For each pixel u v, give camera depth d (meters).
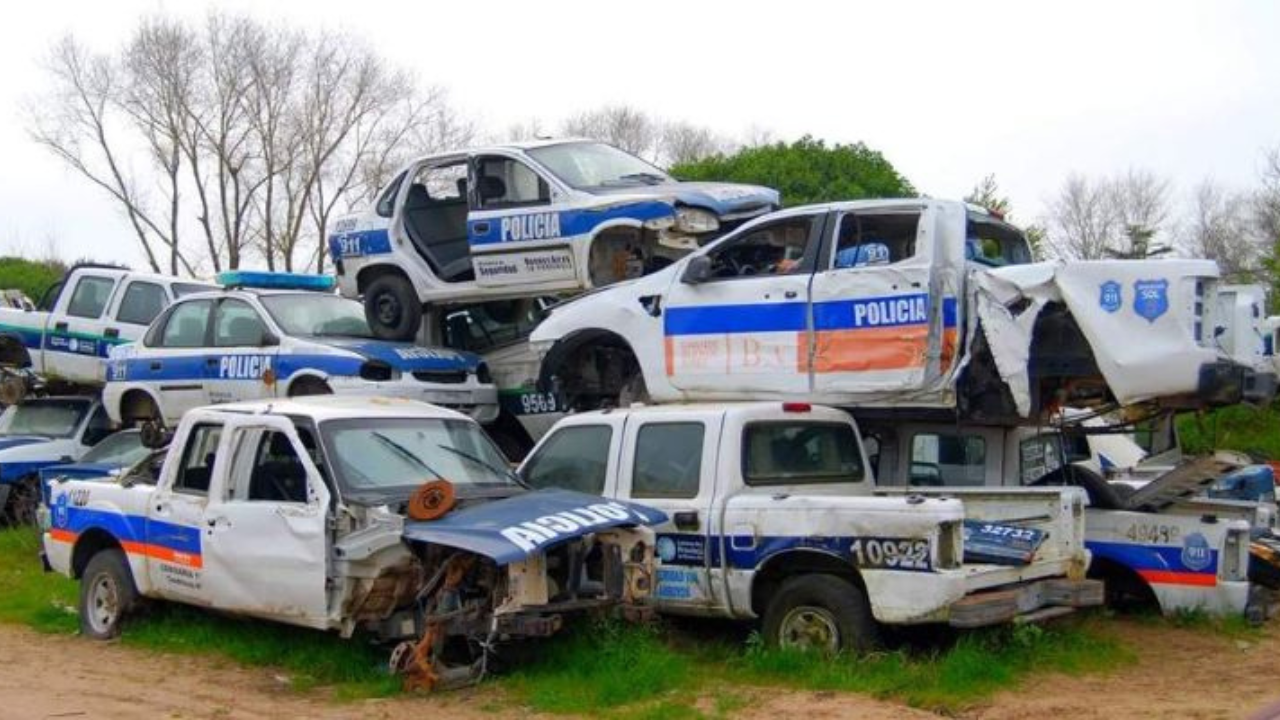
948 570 8.59
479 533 8.65
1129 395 9.85
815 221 11.14
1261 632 10.64
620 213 12.67
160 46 33.62
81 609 11.24
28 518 17.11
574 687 8.79
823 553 9.02
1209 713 8.00
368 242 14.80
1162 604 10.85
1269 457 18.50
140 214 34.06
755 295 11.30
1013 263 11.86
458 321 15.30
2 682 9.47
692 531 9.63
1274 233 30.84
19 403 18.27
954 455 11.11
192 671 9.79
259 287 15.83
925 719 7.90
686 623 10.58
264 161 34.25
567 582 9.27
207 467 10.39
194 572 10.13
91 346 17.67
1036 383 10.48
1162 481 11.51
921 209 10.64
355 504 9.21
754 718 7.97
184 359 15.24
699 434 9.90
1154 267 9.84
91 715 8.47
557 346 12.55
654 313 11.94
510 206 13.53
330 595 9.20
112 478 11.63
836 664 8.77
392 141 34.69
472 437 10.49
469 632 8.95
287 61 34.34
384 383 13.79
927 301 10.41
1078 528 9.97
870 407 10.84
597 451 10.45
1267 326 10.49
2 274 34.84
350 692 9.02
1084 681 8.93
